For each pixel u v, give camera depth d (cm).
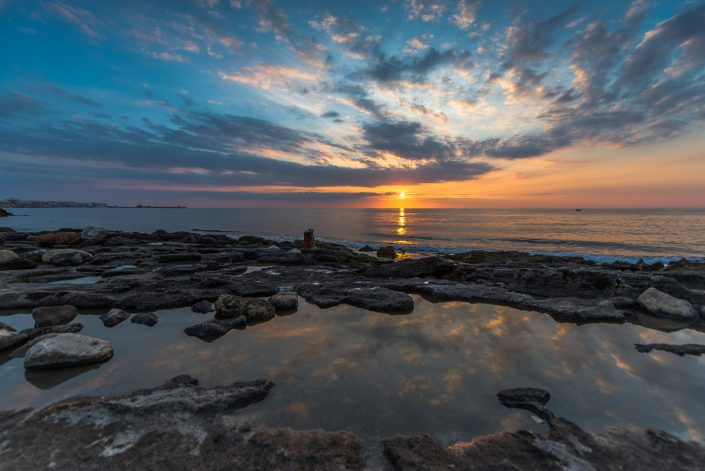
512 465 310
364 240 3972
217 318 753
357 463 316
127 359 550
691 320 752
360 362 537
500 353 575
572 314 776
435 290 993
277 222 7462
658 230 4966
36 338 589
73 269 1348
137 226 5809
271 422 381
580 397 436
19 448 329
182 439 345
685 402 425
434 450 330
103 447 331
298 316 790
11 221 6506
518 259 1870
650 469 309
